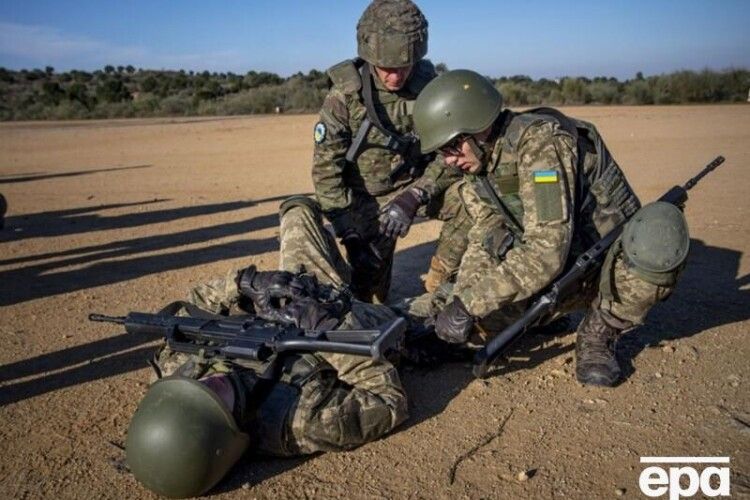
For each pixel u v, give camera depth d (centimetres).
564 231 358
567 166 366
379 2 455
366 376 339
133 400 403
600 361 391
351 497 305
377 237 498
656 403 369
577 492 301
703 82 3238
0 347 489
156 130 2719
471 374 416
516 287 359
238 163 1516
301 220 431
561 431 348
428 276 509
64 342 495
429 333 414
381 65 455
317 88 4488
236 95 4622
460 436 348
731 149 1323
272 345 327
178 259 717
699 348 432
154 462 285
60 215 978
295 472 325
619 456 325
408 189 464
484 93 370
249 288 367
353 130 493
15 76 7212
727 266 589
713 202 838
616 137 1636
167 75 7800
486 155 385
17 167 1588
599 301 391
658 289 370
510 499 299
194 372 324
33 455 349
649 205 371
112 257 736
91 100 4781
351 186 511
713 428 343
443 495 303
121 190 1190
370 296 509
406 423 363
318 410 321
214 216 936
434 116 373
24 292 620
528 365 424
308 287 364
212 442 289
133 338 498
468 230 472
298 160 1516
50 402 404
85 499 313
